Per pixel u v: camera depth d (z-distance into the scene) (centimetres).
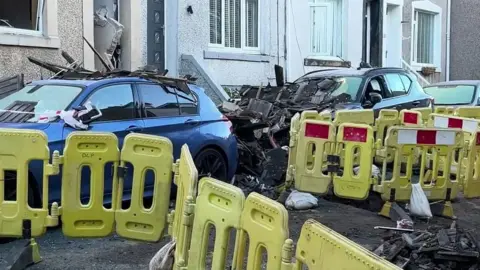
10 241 659
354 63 1959
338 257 305
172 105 833
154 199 607
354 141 784
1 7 1173
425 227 745
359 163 803
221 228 411
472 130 924
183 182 511
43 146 571
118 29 1317
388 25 2217
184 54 1439
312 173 820
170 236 646
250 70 1612
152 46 1401
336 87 1230
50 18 1153
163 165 604
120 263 596
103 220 608
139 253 630
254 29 1650
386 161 774
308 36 1784
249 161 1027
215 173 888
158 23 1410
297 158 834
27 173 576
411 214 782
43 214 579
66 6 1196
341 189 798
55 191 662
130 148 609
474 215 844
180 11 1424
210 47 1524
